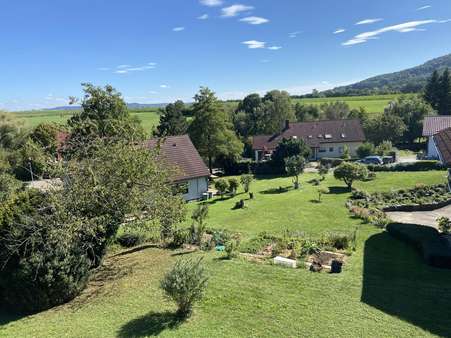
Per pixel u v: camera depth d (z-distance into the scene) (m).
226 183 36.53
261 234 20.08
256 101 94.81
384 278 12.88
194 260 14.94
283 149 49.47
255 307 10.86
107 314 10.94
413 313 10.24
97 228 13.22
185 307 10.50
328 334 9.35
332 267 13.48
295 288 12.04
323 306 10.77
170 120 58.16
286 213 26.38
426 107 66.94
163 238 18.28
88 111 32.66
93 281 13.52
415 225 19.80
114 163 14.39
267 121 81.25
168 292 10.39
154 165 15.81
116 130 17.09
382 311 10.38
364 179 36.41
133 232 18.36
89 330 10.09
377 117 64.81
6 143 45.44
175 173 17.86
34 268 11.22
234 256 15.36
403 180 35.62
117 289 12.66
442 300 10.99
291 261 14.29
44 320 10.88
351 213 25.23
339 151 62.41
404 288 11.94
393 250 16.62
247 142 66.44
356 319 10.00
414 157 53.62
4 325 10.80
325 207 27.42
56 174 14.31
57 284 11.53
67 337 9.82
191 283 10.45
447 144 19.80
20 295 11.39
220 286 12.30
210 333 9.60
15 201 12.38
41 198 12.85
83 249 12.87
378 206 26.92
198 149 49.62
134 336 9.61
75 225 12.21
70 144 17.03
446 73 80.31
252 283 12.48
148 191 15.18
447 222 19.52
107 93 33.69
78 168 14.07
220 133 49.34
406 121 66.38
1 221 11.64
